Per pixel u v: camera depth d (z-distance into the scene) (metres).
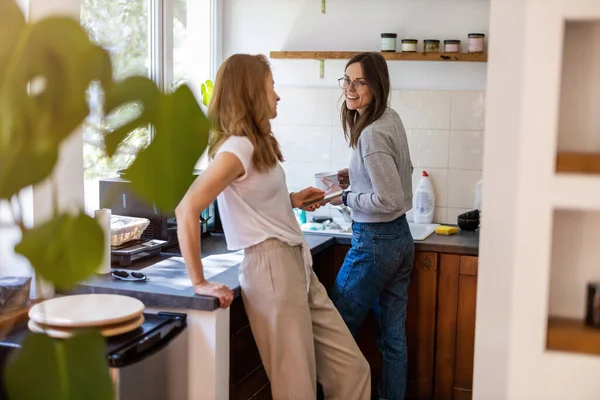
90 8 3.13
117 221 2.86
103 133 0.66
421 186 3.85
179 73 3.83
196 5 3.99
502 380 1.64
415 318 3.37
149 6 3.50
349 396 2.77
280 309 2.43
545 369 1.48
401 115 3.88
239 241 2.47
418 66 3.85
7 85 0.65
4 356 1.99
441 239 3.42
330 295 3.53
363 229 3.04
